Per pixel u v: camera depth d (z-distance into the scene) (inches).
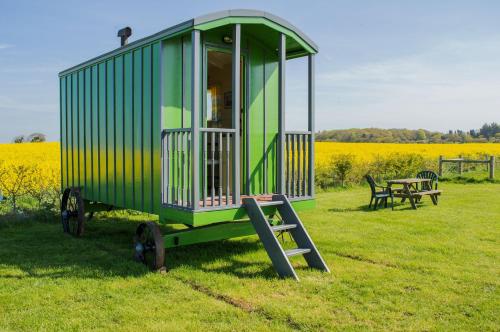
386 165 771.4
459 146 1485.0
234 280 228.1
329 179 694.5
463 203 518.9
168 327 168.7
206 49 278.7
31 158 738.2
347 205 510.3
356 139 2923.2
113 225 397.4
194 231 262.4
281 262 233.3
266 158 306.7
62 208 383.2
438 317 180.1
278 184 277.7
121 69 304.7
